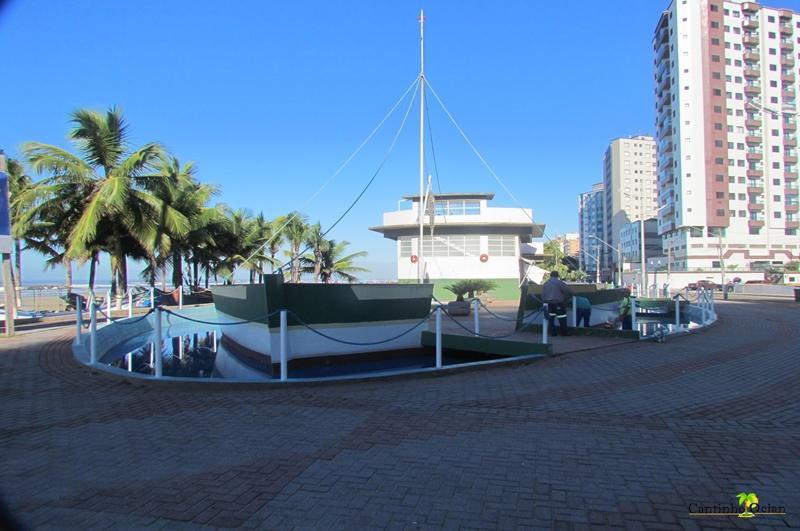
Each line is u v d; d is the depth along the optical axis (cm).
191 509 388
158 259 2866
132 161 2155
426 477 442
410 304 1258
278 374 1065
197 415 642
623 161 14438
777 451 493
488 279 3825
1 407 691
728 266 9094
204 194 2997
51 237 2797
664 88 10288
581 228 19362
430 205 2277
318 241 3781
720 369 892
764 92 9631
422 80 1554
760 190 9594
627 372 873
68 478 450
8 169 2683
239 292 1332
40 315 2411
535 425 582
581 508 383
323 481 436
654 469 453
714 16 9431
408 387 781
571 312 1598
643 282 4341
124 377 838
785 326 1636
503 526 359
